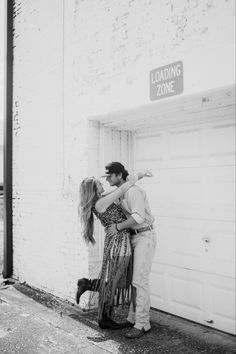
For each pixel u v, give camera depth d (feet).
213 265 14.01
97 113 16.40
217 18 12.09
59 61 18.76
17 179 22.18
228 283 13.52
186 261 14.96
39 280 20.03
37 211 20.31
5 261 22.56
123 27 15.33
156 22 14.02
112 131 17.40
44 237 19.69
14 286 20.79
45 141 19.76
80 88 17.39
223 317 13.66
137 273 13.56
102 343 12.91
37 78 20.49
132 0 14.98
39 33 20.42
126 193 13.74
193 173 14.88
